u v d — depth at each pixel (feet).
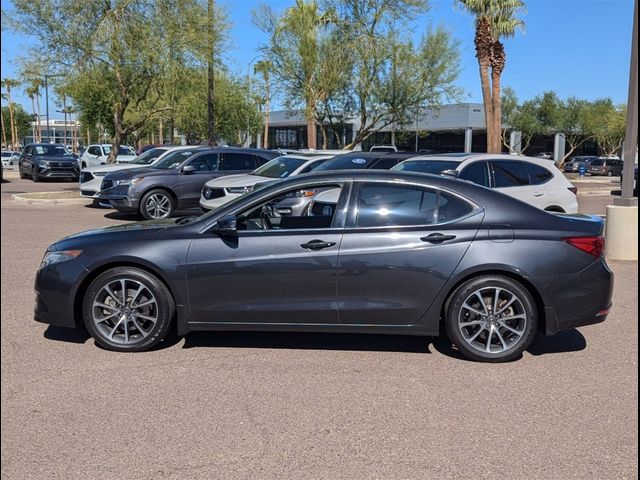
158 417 13.66
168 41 63.98
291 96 100.32
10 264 30.19
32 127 367.45
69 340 18.83
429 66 98.43
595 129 184.96
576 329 20.66
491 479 11.25
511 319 17.08
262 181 40.50
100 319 17.72
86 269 17.46
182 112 74.02
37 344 18.43
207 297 17.35
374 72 96.99
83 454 12.09
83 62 64.34
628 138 32.48
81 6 62.49
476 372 16.51
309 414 13.85
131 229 18.31
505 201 17.53
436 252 16.87
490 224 17.12
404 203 17.49
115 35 62.39
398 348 18.47
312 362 17.20
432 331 17.17
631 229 32.55
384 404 14.42
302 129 224.94
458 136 204.74
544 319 17.11
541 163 34.60
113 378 15.87
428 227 17.17
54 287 17.63
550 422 13.53
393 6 93.40
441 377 16.14
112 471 11.48
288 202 19.94
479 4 86.48
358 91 98.32
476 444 12.53
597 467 11.68
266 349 18.26
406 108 100.83
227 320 17.46
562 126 184.65
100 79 66.95
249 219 18.28
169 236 17.62
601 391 15.26
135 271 17.44
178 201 46.98
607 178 151.43
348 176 17.80
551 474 11.43
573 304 16.92
